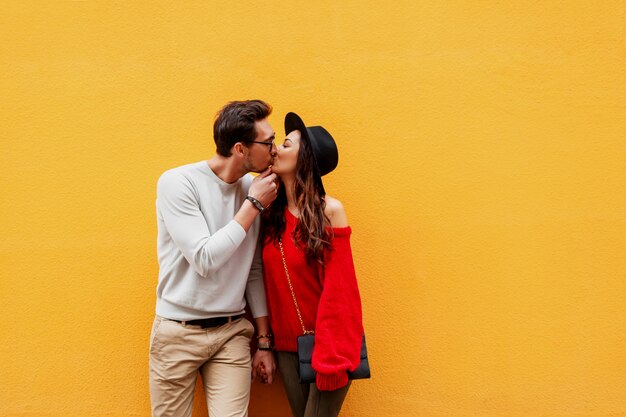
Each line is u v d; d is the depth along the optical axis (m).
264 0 2.78
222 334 2.41
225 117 2.30
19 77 2.79
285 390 2.59
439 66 2.79
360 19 2.79
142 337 2.81
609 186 2.82
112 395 2.81
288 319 2.43
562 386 2.82
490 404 2.81
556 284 2.82
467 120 2.80
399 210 2.81
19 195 2.80
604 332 2.82
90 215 2.80
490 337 2.82
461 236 2.81
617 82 2.81
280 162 2.36
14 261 2.80
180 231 2.27
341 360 2.24
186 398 2.48
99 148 2.80
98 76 2.79
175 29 2.79
